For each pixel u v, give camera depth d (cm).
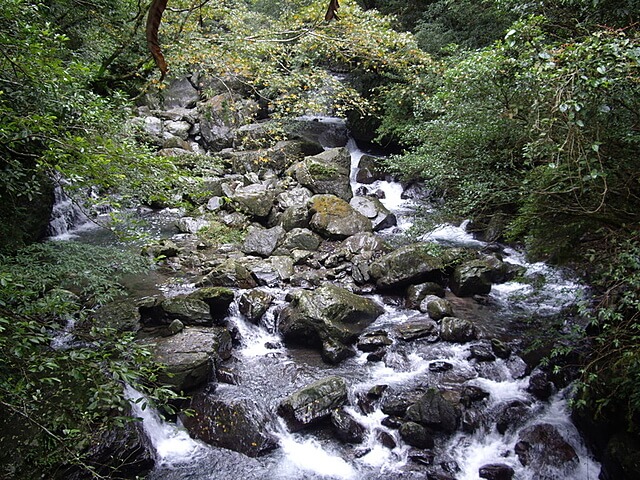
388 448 482
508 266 796
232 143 1352
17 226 639
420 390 539
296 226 1014
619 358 396
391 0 1244
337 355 603
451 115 524
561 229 485
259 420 502
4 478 370
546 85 311
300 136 1364
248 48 709
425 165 657
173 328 600
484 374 566
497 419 501
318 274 827
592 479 438
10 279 270
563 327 589
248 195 1077
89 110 373
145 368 290
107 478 331
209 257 891
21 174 379
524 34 365
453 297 747
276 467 463
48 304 295
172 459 468
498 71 375
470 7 973
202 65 709
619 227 410
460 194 578
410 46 826
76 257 518
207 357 544
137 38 748
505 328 646
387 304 744
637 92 300
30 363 270
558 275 708
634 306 384
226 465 463
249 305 691
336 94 873
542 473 450
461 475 452
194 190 479
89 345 402
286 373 584
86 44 735
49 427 327
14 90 349
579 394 468
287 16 848
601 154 363
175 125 1416
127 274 782
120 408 302
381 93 1114
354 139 1479
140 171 355
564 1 384
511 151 467
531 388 532
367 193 1220
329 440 496
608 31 307
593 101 299
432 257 786
